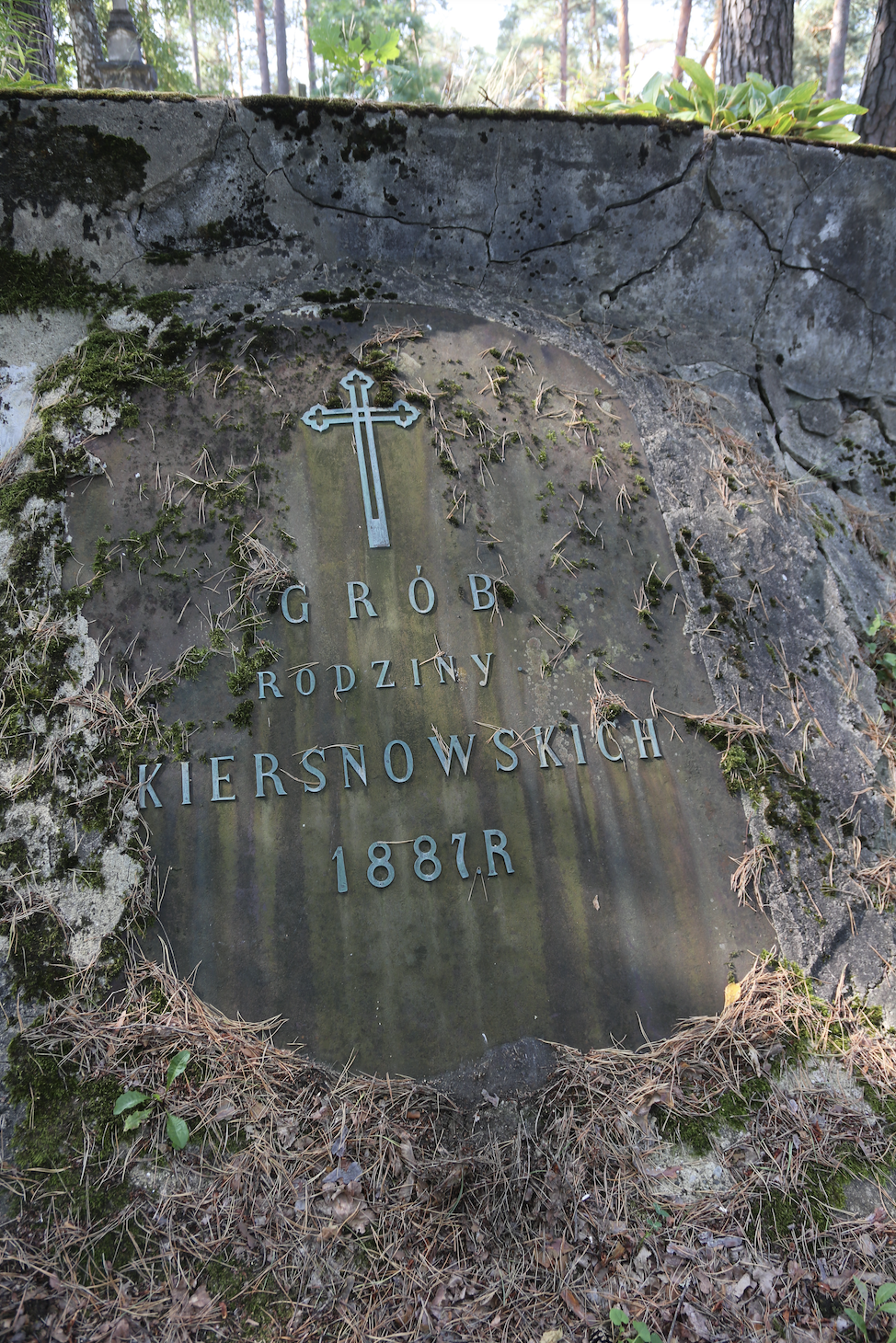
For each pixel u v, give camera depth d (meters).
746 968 2.51
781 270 3.57
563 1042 2.36
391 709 2.63
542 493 2.99
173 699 2.53
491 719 2.67
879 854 2.74
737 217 3.47
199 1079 2.16
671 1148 2.23
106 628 2.57
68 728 2.45
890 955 2.59
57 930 2.26
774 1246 2.10
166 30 12.88
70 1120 2.07
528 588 2.85
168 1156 2.07
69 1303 1.88
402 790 2.55
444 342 3.14
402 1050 2.29
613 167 3.31
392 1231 2.05
